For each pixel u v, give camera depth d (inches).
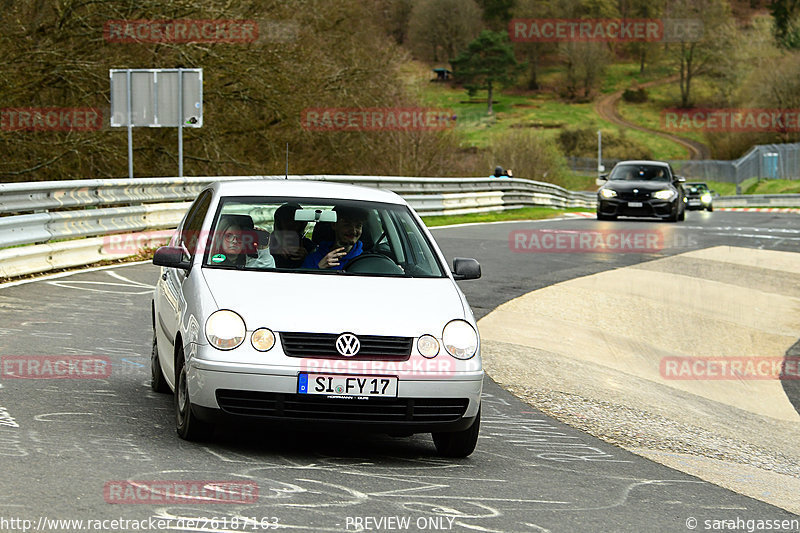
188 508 655.1
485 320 1823.3
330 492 729.0
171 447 826.2
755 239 3457.2
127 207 2239.2
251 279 882.8
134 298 1685.5
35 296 1628.9
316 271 916.6
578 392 1354.6
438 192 4060.0
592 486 837.8
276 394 801.6
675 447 1107.3
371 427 818.2
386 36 5703.7
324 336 813.2
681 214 4256.9
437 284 926.4
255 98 4121.6
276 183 1035.9
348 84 4820.4
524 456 938.7
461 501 738.8
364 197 1018.7
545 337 1753.2
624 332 1946.4
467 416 844.6
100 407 952.9
